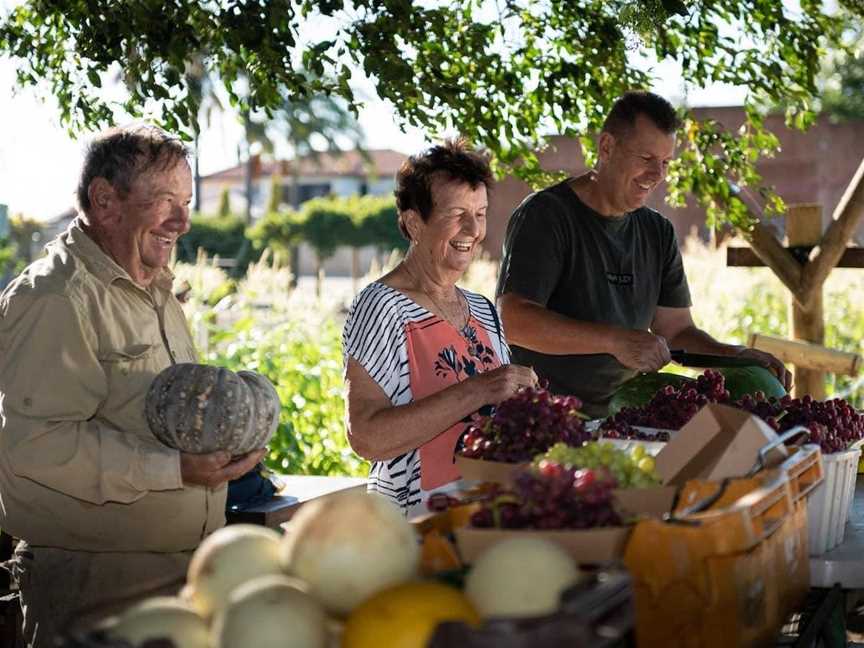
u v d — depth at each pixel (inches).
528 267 176.7
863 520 126.0
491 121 209.0
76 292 115.5
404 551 68.1
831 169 888.9
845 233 228.7
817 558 108.3
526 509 73.7
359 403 130.6
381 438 126.3
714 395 135.6
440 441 133.4
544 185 226.4
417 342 134.1
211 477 115.1
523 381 127.9
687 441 97.3
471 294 145.3
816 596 106.6
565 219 180.5
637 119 174.2
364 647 61.0
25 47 195.9
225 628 62.6
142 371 121.3
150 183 120.3
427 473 132.3
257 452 117.6
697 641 74.1
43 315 113.0
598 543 72.0
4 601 153.0
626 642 74.9
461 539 72.9
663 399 130.2
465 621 59.0
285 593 63.9
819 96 220.2
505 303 175.8
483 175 136.9
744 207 231.9
